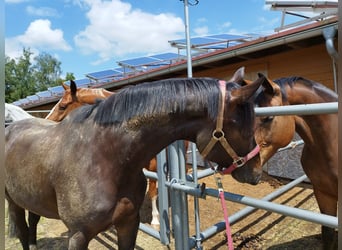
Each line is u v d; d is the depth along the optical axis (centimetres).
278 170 456
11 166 172
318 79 389
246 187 425
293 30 347
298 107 112
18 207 218
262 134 173
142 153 134
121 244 160
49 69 4494
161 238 223
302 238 263
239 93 118
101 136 138
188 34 237
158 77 596
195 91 124
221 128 120
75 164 138
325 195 191
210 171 194
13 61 4041
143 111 129
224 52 431
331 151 171
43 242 288
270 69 445
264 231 282
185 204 180
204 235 183
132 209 146
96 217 134
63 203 141
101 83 792
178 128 128
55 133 160
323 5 375
